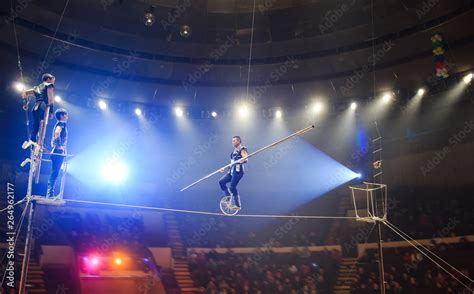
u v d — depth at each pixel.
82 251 22.94
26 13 20.97
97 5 21.77
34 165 10.11
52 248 22.50
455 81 25.14
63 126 10.68
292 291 22.08
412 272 21.95
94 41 23.80
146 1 22.11
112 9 22.19
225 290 22.00
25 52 23.05
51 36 22.62
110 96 27.30
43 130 10.13
